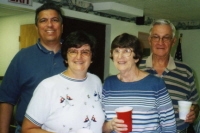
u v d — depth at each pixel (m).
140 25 5.45
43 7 1.67
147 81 1.42
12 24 4.38
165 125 1.42
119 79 1.51
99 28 4.72
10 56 4.53
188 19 5.88
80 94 1.35
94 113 1.36
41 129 1.28
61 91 1.30
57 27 1.68
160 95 1.41
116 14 4.63
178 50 6.02
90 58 1.39
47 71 1.63
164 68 1.91
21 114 1.65
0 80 4.28
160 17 5.70
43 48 1.67
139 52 1.42
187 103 1.65
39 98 1.27
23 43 4.17
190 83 1.92
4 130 1.66
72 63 1.34
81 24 4.37
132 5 4.37
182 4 4.12
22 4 3.19
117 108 1.35
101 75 4.84
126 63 1.40
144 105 1.38
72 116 1.28
